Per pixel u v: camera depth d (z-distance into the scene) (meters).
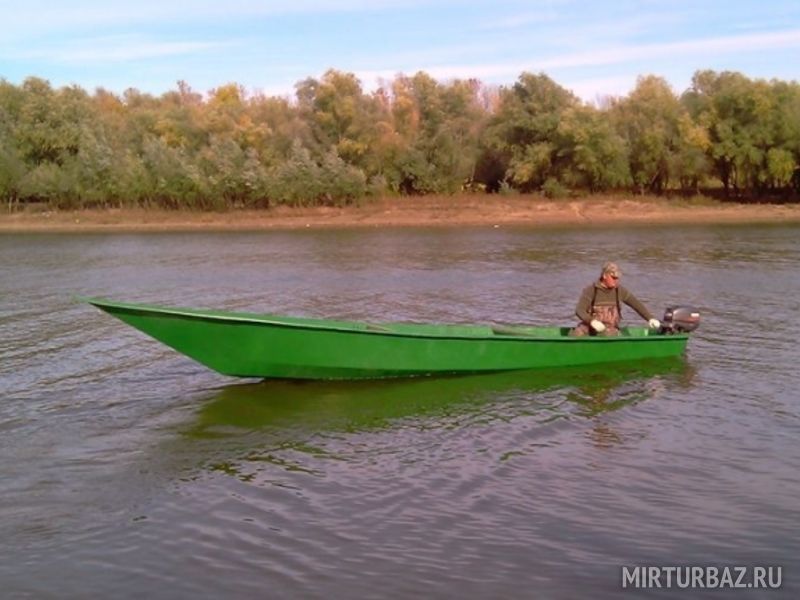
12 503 9.12
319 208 64.88
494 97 82.62
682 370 14.49
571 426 11.52
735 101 63.62
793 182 65.50
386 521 8.51
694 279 27.36
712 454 10.27
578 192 66.88
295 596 7.11
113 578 7.47
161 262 36.72
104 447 10.95
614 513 8.59
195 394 13.37
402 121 70.00
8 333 18.61
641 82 66.94
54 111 67.94
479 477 9.64
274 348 13.00
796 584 7.20
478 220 60.38
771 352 15.86
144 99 90.81
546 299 23.62
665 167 65.38
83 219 63.47
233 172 64.19
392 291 26.03
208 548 8.00
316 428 11.61
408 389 13.41
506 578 7.35
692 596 7.04
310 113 69.81
